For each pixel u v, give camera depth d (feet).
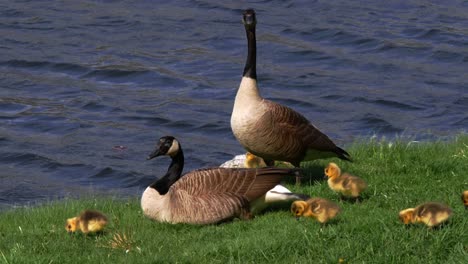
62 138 94.32
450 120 95.81
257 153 49.42
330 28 124.47
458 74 109.81
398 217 39.65
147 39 124.36
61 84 110.73
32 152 89.92
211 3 136.87
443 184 46.29
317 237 38.42
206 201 43.09
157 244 39.96
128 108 102.89
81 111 102.27
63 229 43.91
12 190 80.18
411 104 100.94
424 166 49.44
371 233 38.63
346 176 44.24
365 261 36.32
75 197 76.33
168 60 117.08
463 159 51.19
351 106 101.40
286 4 135.23
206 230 41.83
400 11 131.03
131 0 140.05
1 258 37.88
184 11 134.21
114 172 84.64
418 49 117.19
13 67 115.75
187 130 96.58
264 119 48.03
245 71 48.96
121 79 112.27
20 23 130.41
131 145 92.27
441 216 37.86
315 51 118.21
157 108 102.73
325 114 99.76
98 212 42.19
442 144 57.11
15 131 96.17
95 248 40.37
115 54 119.44
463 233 37.70
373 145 56.03
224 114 100.53
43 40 124.16
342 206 43.80
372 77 109.91
